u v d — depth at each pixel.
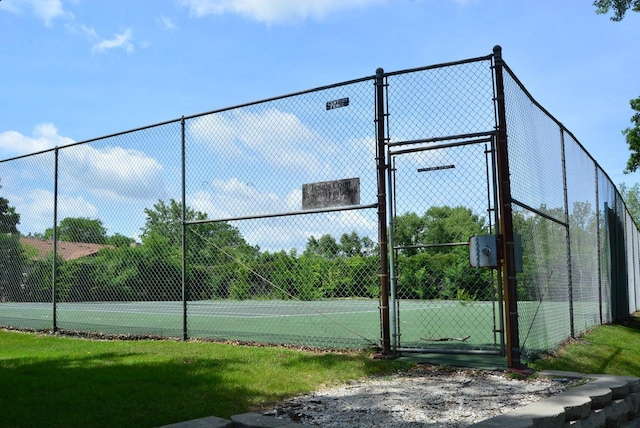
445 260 6.57
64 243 9.37
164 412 3.65
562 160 8.34
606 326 10.74
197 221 7.47
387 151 6.08
